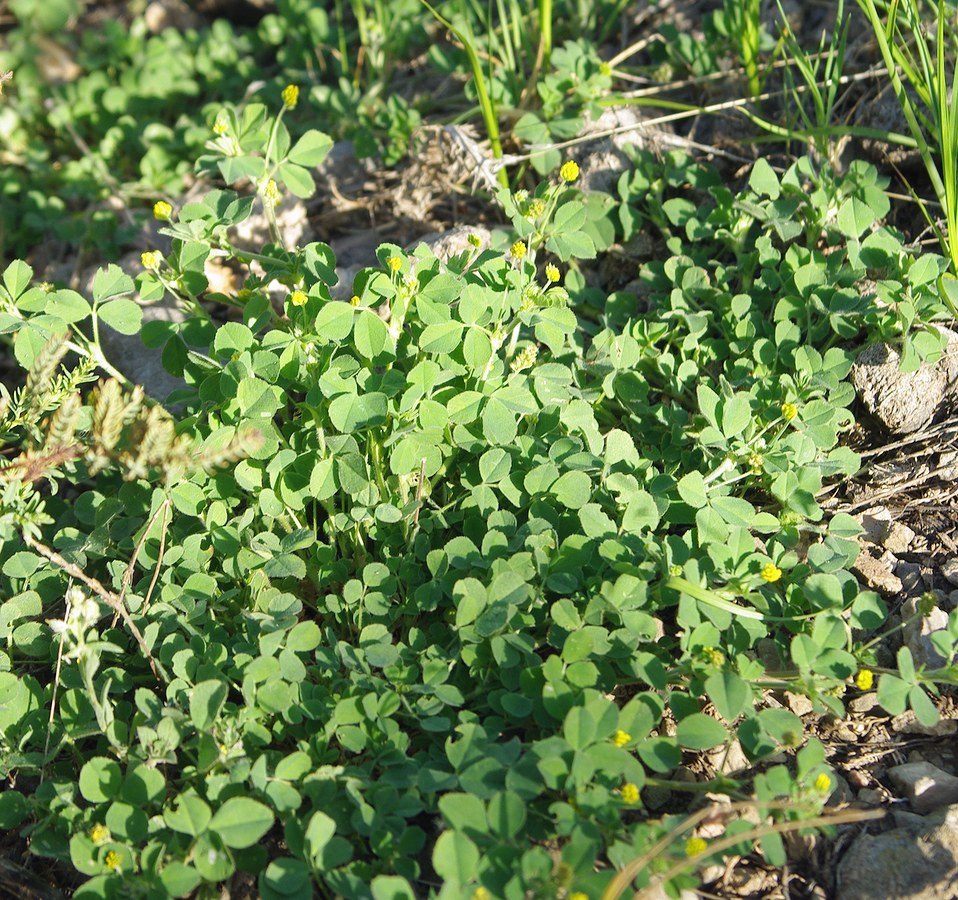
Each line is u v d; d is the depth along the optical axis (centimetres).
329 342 39
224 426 38
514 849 31
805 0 54
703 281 44
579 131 50
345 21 64
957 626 35
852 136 49
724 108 51
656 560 37
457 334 39
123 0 72
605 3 57
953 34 45
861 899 33
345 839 33
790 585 37
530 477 38
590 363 42
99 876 33
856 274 43
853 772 36
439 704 35
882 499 41
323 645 38
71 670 37
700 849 31
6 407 38
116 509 40
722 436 39
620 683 36
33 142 60
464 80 57
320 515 42
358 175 54
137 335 48
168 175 57
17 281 40
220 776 34
